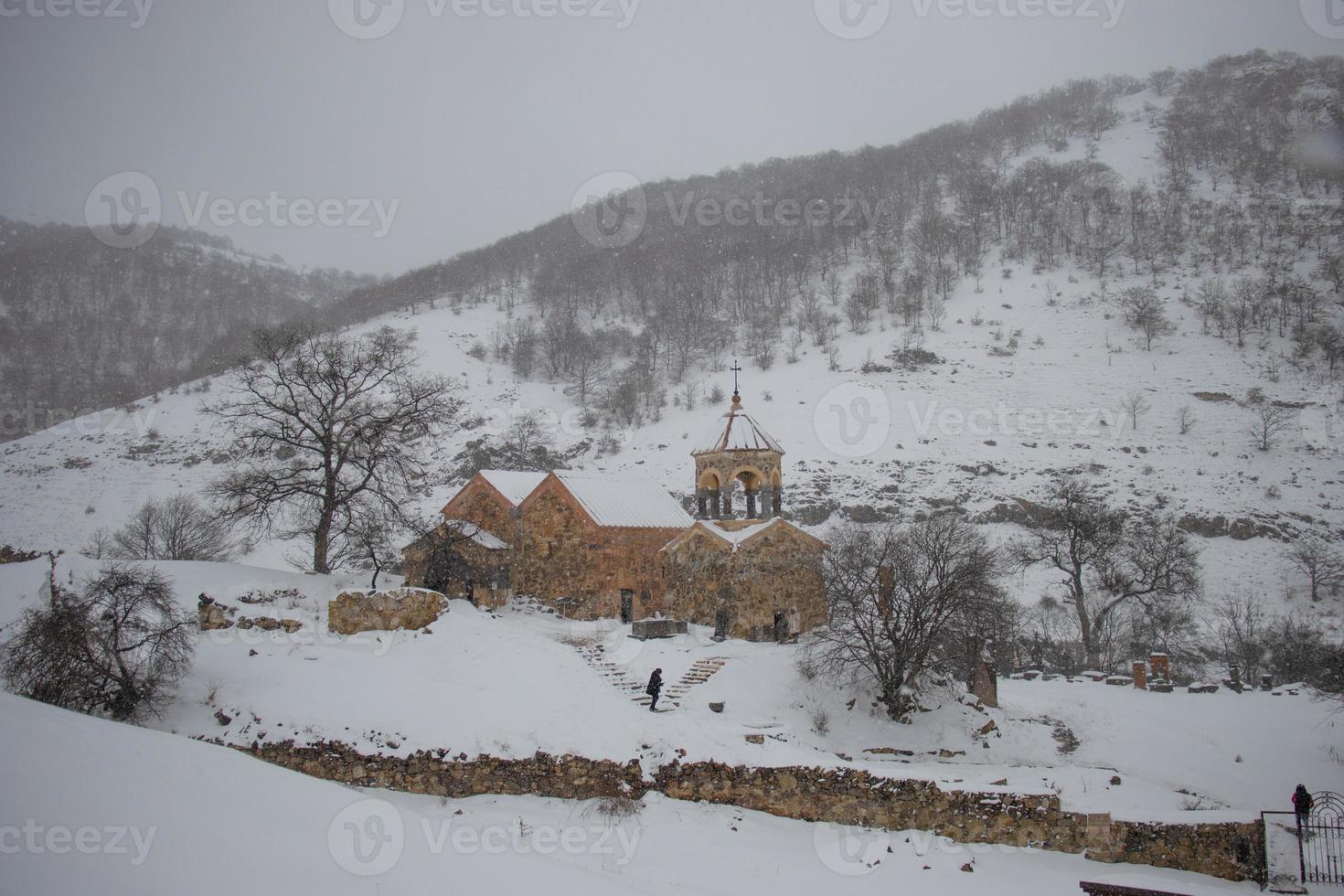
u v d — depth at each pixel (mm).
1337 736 37812
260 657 36375
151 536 64938
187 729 32156
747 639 43531
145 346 174125
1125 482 90438
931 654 38500
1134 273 145000
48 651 31203
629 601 47500
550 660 38062
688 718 33250
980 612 39250
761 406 113062
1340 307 125188
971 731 36344
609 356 138375
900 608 37562
